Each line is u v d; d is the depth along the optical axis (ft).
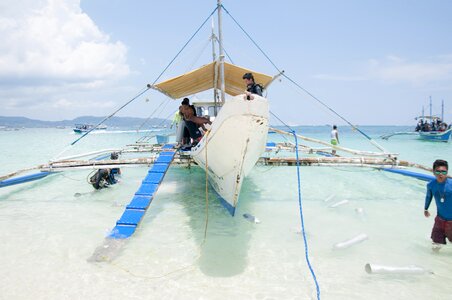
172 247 16.53
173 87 29.78
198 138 28.66
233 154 18.34
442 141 106.32
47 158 59.62
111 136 189.67
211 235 18.29
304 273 13.71
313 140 30.30
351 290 12.30
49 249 16.26
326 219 21.25
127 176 39.22
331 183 33.96
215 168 20.99
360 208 22.57
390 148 83.35
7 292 12.19
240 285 12.69
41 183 34.68
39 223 20.47
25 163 51.96
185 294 12.02
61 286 12.65
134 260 14.98
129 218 18.67
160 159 27.40
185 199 26.55
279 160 28.53
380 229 19.16
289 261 14.88
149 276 13.46
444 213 15.69
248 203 25.57
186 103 28.99
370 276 13.41
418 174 31.01
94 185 30.04
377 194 28.40
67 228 19.51
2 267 14.28
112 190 30.48
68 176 39.27
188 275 13.53
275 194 28.81
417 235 18.13
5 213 22.76
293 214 22.41
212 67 26.45
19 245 16.78
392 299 11.70
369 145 95.14
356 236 17.37
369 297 11.81
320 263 14.65
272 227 19.63
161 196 27.68
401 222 20.47
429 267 14.20
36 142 117.91
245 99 16.31
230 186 20.52
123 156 57.00
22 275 13.53
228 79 31.60
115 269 14.07
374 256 15.37
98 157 50.37
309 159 28.50
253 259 15.12
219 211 22.93
